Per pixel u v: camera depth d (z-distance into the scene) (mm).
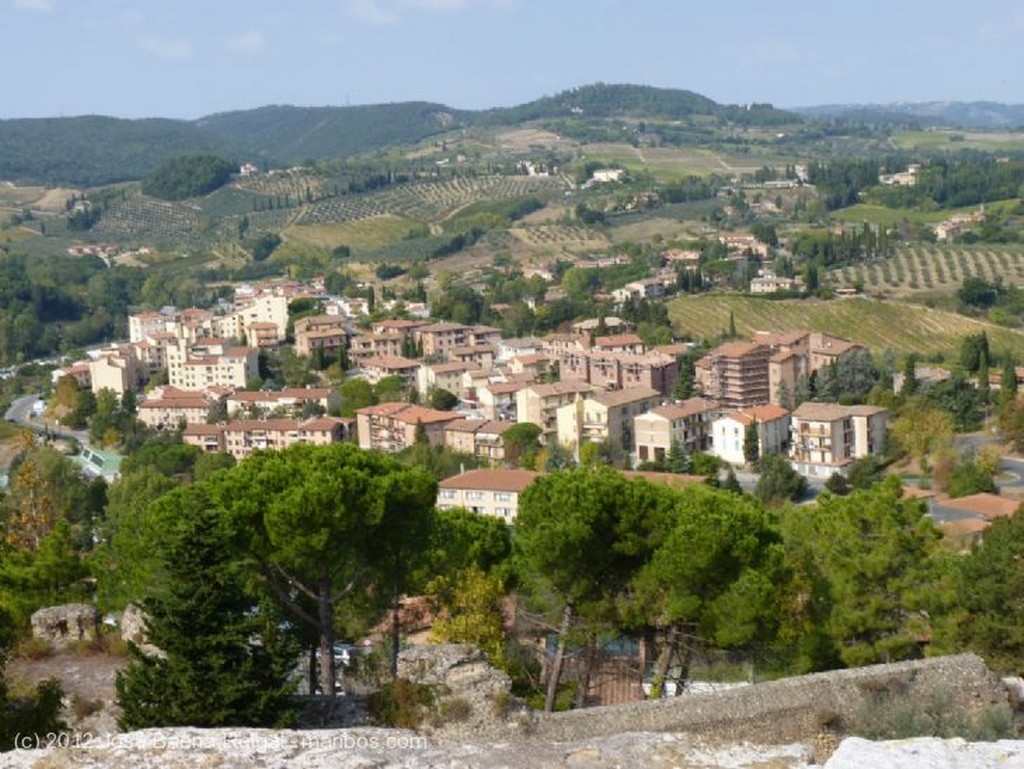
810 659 42562
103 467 159500
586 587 39156
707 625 38156
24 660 34594
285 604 36750
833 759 17984
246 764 19875
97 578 53500
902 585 42812
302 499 33594
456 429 152125
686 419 145625
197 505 30438
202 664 28219
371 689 38438
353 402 179625
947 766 17531
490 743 21547
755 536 39219
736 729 28594
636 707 28438
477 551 48312
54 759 20062
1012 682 30984
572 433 152750
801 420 135875
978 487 105562
